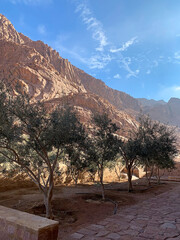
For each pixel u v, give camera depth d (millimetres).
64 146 11141
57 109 10852
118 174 32531
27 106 9070
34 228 4223
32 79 76875
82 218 10406
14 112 8734
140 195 17781
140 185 24891
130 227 7578
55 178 21312
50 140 10055
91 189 20906
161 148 19312
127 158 20453
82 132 11883
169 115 171125
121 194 18125
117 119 76375
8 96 8844
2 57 88750
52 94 76062
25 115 8812
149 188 22203
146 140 19422
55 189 19156
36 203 13398
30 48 95125
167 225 7801
